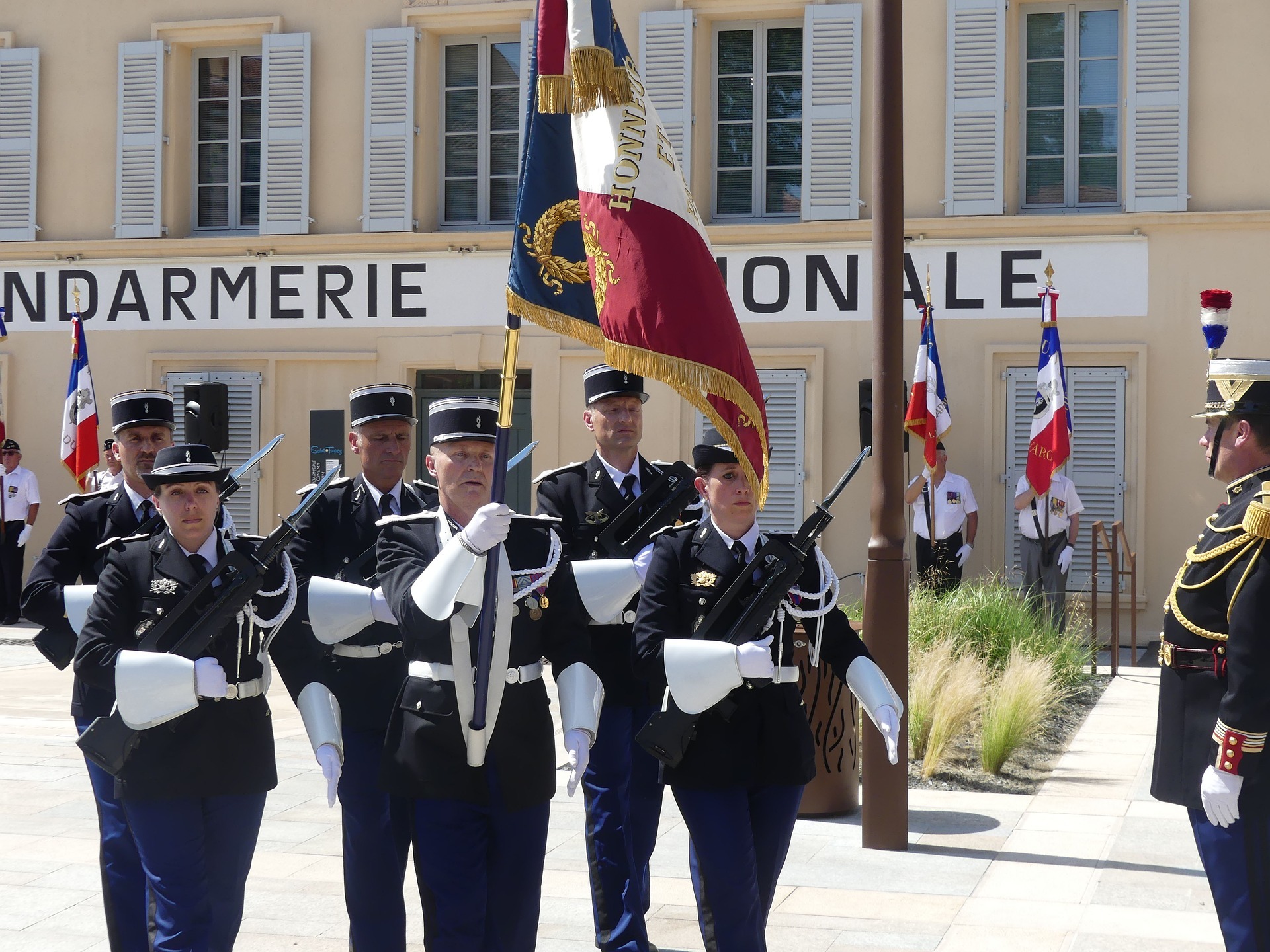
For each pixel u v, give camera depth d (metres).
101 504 5.10
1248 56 14.09
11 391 16.98
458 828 3.95
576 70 4.00
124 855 4.61
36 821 7.00
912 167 14.88
